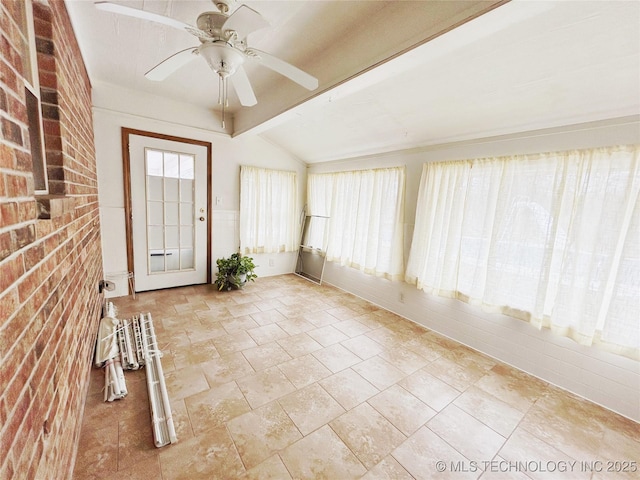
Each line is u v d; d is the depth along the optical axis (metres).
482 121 2.24
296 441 1.49
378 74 1.83
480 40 1.53
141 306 3.10
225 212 4.01
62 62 1.42
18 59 0.70
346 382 2.00
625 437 1.63
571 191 1.93
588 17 1.26
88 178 2.21
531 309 2.15
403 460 1.42
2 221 0.57
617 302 1.76
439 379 2.10
